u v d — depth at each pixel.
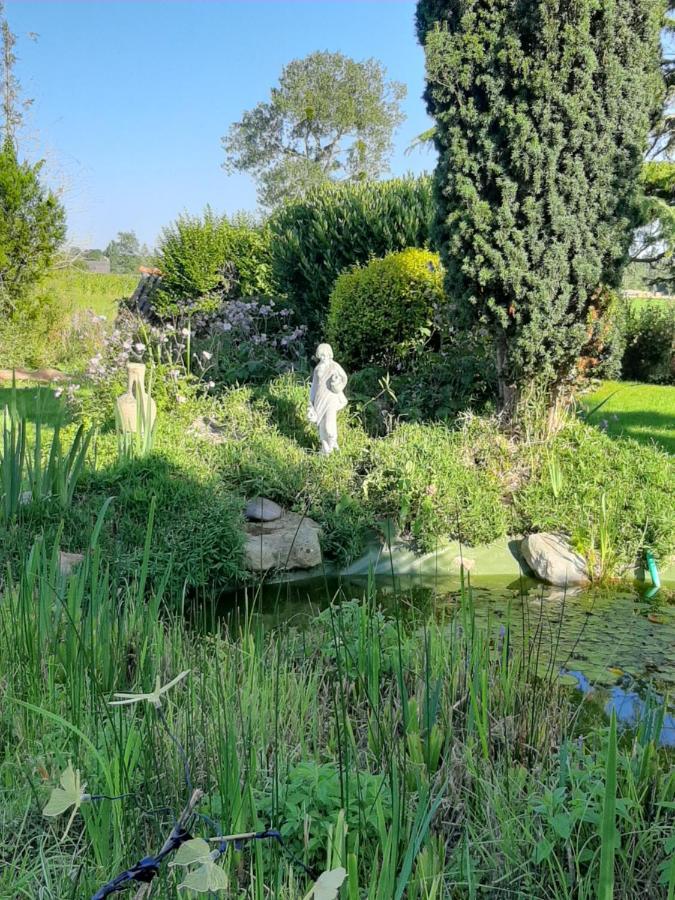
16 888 1.93
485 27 6.85
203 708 2.56
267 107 44.41
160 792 2.22
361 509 6.84
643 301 18.03
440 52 6.95
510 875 2.14
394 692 3.36
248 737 2.47
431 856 2.01
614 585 6.15
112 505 6.14
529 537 6.55
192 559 5.54
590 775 2.48
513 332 7.38
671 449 8.59
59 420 6.00
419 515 6.62
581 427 7.82
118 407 7.88
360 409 9.05
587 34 6.59
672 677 4.19
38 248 14.93
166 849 1.04
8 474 5.54
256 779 2.37
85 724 2.61
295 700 3.11
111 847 2.07
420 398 8.93
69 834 2.30
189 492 6.53
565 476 7.07
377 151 44.22
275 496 7.11
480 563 6.53
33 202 14.92
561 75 6.65
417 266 10.23
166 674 3.13
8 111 20.09
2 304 14.73
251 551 6.09
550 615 5.29
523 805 2.43
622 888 2.13
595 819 2.16
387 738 2.79
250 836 1.12
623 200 7.04
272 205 44.34
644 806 2.52
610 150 6.88
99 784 2.22
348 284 10.88
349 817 2.13
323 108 42.66
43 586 3.25
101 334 12.48
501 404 8.43
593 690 3.99
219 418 9.05
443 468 7.09
